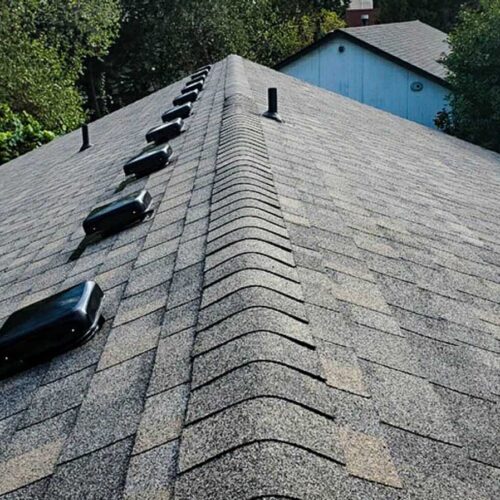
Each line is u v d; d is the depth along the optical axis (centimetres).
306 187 393
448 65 1689
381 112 1334
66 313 225
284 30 2967
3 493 157
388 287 268
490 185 771
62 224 475
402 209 441
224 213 298
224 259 239
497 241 445
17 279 363
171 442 145
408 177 614
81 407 183
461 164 898
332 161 534
